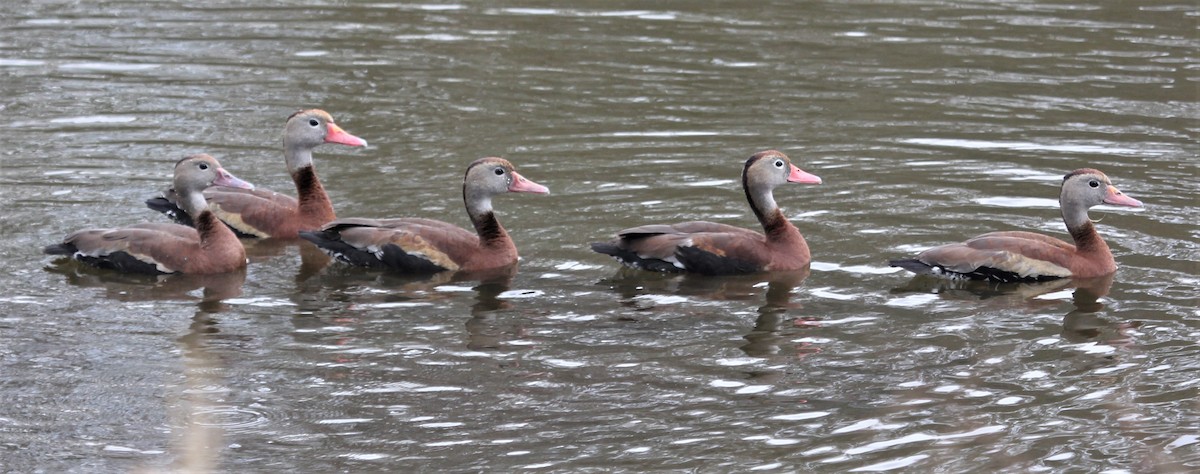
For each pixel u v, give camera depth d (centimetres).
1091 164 2133
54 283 1680
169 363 1427
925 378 1391
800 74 2638
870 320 1560
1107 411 1312
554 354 1455
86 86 2547
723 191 2042
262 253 1842
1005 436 1261
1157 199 1978
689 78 2617
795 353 1457
